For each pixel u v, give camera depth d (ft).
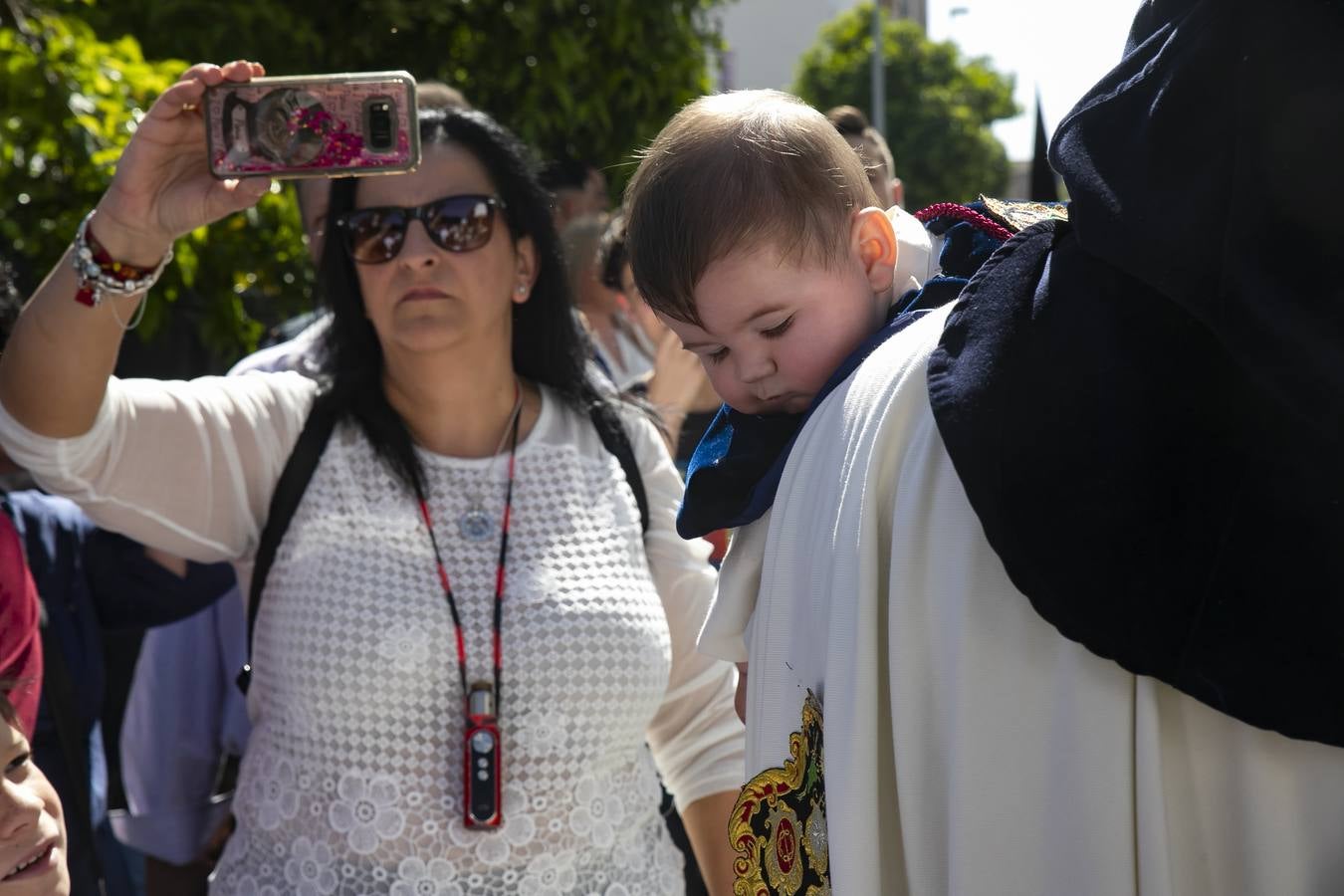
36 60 13.50
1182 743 3.73
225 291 14.42
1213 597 3.52
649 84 20.90
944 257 4.94
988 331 3.87
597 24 20.24
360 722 6.80
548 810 6.86
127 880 10.69
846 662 4.08
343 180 7.62
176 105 6.39
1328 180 3.37
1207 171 3.57
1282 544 3.47
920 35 78.59
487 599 7.04
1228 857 3.69
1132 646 3.54
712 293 4.78
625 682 7.12
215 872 7.19
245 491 7.18
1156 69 3.76
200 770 10.60
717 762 7.78
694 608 7.77
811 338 4.78
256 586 7.20
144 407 6.86
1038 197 8.35
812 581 4.35
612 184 20.68
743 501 4.99
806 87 79.10
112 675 12.76
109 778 12.60
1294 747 3.60
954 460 3.78
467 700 6.83
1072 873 3.73
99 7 16.46
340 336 7.54
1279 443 3.47
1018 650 3.84
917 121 75.41
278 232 14.84
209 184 6.52
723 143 4.79
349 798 6.73
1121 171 3.71
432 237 7.32
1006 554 3.67
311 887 6.74
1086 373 3.68
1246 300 3.39
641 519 7.72
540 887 6.81
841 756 4.03
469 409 7.56
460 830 6.74
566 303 7.95
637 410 8.12
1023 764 3.83
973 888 3.84
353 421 7.30
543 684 6.93
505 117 20.08
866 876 3.99
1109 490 3.60
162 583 9.13
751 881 4.43
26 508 8.85
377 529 7.08
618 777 7.21
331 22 18.66
